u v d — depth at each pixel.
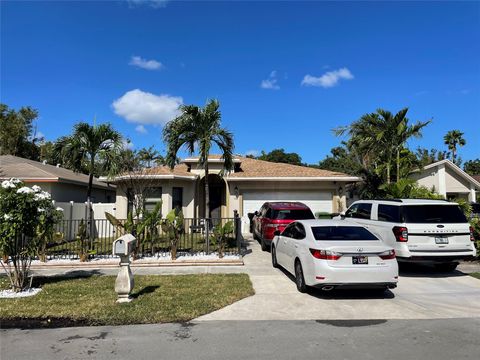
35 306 6.55
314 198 20.00
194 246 13.66
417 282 8.70
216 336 5.16
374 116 20.14
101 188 23.83
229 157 14.19
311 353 4.54
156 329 5.46
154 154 21.31
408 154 20.14
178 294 7.36
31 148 36.19
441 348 4.70
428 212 9.13
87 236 11.68
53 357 4.43
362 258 6.97
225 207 20.70
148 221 11.48
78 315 6.05
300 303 6.88
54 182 17.38
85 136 14.59
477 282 8.70
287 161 53.88
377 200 10.56
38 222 7.79
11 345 4.82
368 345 4.81
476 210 21.89
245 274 9.41
